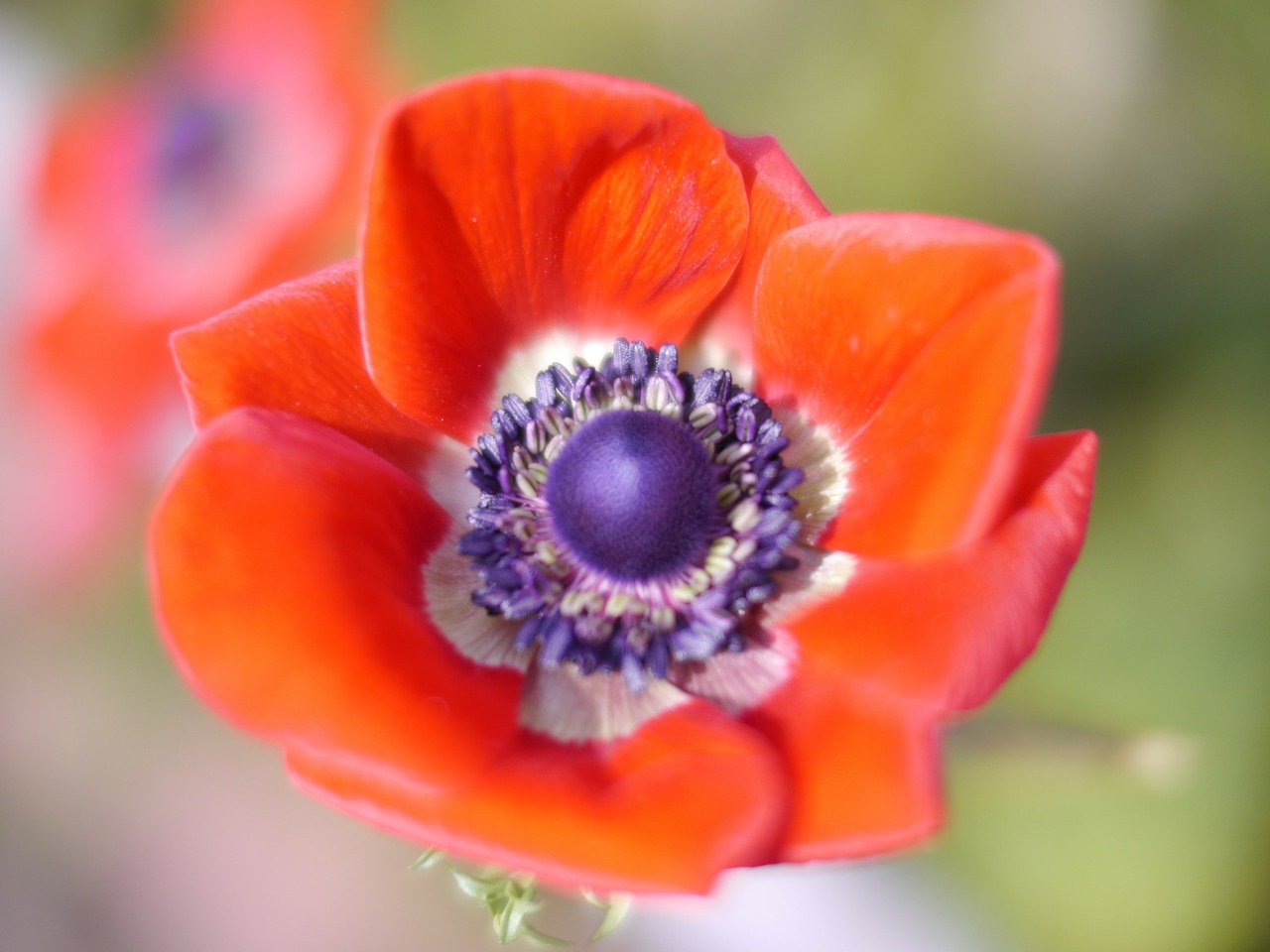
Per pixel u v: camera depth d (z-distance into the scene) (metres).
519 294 0.24
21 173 0.35
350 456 0.23
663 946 0.32
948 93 0.34
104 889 0.38
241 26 0.33
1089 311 0.33
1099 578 0.32
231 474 0.22
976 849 0.32
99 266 0.32
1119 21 0.33
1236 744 0.31
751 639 0.23
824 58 0.35
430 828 0.21
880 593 0.22
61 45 0.40
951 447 0.22
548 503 0.24
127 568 0.37
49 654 0.40
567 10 0.36
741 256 0.24
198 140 0.32
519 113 0.23
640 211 0.23
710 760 0.22
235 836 0.38
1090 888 0.31
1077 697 0.31
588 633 0.23
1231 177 0.33
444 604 0.23
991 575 0.22
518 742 0.22
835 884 0.32
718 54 0.35
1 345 0.35
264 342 0.23
